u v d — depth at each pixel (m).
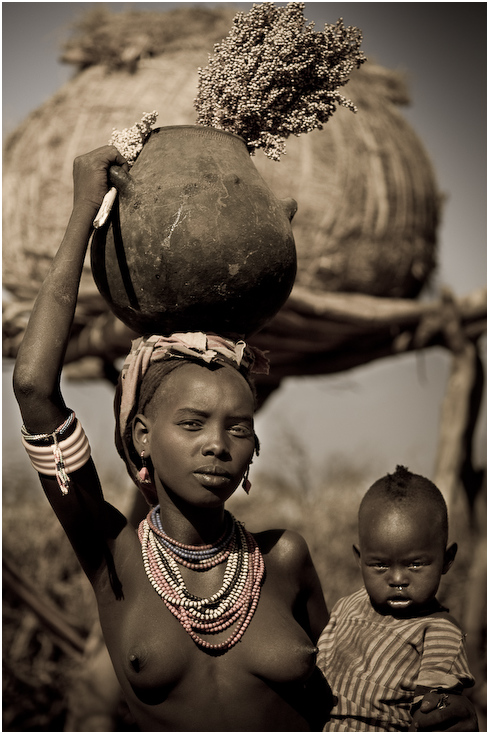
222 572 2.19
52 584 7.20
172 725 2.09
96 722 5.45
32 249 5.50
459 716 2.30
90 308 5.31
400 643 2.50
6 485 8.30
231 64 2.35
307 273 5.25
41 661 6.67
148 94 5.17
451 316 5.68
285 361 6.19
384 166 5.49
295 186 5.12
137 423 2.23
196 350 2.16
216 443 2.07
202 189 2.15
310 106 2.38
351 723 2.48
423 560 2.54
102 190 2.20
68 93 5.49
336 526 9.02
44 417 2.09
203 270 2.12
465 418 5.77
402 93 6.10
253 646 2.11
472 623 6.10
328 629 2.71
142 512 5.50
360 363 6.11
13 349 5.50
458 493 6.36
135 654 2.04
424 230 5.81
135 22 5.52
